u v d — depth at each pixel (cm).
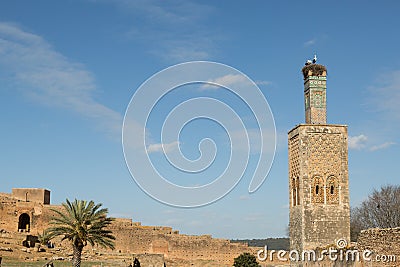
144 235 9400
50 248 8262
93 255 8175
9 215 9250
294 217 6391
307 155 6244
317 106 6344
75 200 5959
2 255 6875
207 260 9325
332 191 6234
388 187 10006
